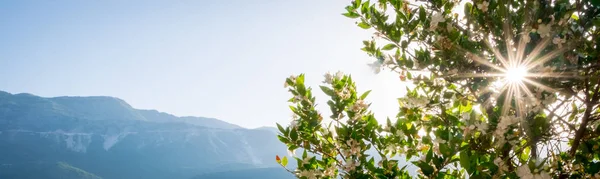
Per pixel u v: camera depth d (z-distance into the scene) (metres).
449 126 3.57
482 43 3.26
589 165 3.01
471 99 3.72
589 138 3.07
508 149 3.12
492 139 3.01
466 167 2.72
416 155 4.18
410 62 3.62
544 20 2.76
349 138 3.92
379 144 3.96
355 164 3.68
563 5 2.72
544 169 2.63
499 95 3.05
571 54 2.78
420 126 4.00
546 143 3.02
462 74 3.23
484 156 3.06
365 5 3.77
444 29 3.19
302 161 4.17
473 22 3.20
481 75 3.08
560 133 2.98
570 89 2.91
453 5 3.55
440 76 3.37
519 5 3.11
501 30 2.99
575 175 2.95
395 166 3.79
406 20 3.47
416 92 4.08
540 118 2.84
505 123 2.81
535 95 2.89
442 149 2.98
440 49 3.28
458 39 3.22
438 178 3.05
